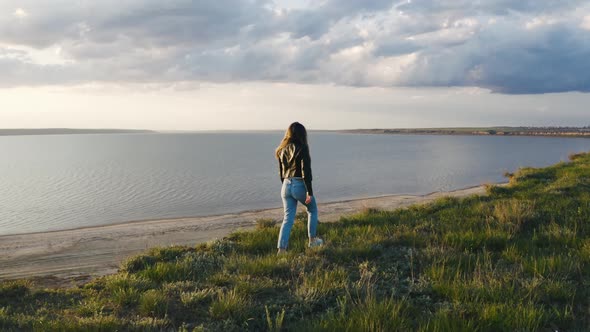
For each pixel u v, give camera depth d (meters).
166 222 14.88
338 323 3.78
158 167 58.31
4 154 105.88
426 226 8.48
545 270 5.23
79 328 3.87
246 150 124.25
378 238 7.33
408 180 35.94
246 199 26.44
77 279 6.57
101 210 22.72
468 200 12.12
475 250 6.79
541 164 52.00
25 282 5.66
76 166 61.69
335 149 116.12
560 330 3.71
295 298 4.60
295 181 6.70
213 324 4.04
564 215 8.62
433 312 4.21
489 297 4.41
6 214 21.72
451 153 87.00
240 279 5.36
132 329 3.94
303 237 8.16
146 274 5.90
